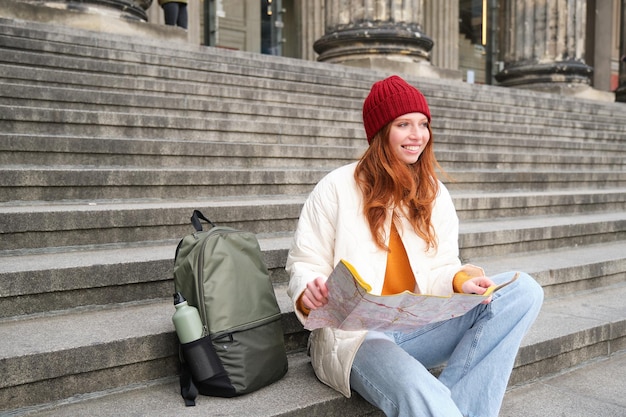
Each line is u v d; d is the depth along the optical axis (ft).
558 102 38.24
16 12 26.78
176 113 20.94
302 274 7.70
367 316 7.05
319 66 31.89
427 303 6.84
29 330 8.85
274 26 66.85
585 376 11.03
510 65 51.37
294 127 21.79
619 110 41.88
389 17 40.22
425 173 8.13
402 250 8.19
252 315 8.15
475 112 30.73
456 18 69.67
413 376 7.02
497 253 15.93
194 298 8.02
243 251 8.45
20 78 19.48
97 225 12.19
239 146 18.48
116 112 18.17
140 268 10.53
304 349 10.19
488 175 22.13
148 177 14.94
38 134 16.72
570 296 14.43
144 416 7.55
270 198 16.78
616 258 15.80
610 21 80.18
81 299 10.01
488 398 7.79
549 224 17.57
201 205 13.71
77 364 8.01
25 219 11.47
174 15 33.81
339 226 7.91
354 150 21.29
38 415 7.61
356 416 8.40
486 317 7.96
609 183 26.21
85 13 28.43
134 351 8.47
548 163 26.32
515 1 50.52
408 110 7.72
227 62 28.19
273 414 7.61
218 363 7.85
